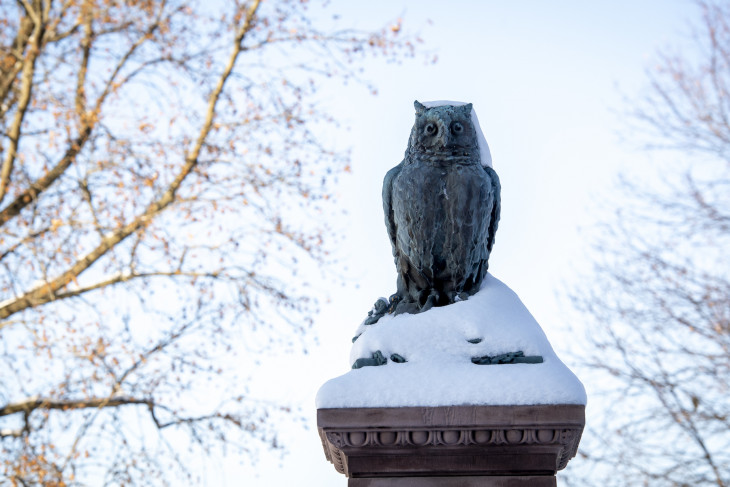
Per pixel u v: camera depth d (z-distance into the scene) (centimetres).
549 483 478
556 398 475
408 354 506
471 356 504
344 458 507
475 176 554
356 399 482
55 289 1241
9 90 1299
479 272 569
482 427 475
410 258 561
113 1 1316
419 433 478
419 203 551
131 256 1278
